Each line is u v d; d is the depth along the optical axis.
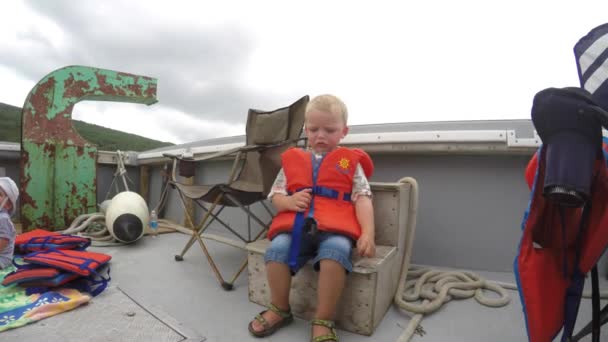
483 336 1.38
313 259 1.44
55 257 1.79
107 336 1.33
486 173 2.14
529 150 1.91
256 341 1.33
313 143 1.52
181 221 3.82
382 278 1.48
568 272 1.00
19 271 1.68
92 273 1.77
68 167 3.49
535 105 0.92
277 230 1.44
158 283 1.94
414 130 2.29
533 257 1.02
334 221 1.36
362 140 2.27
